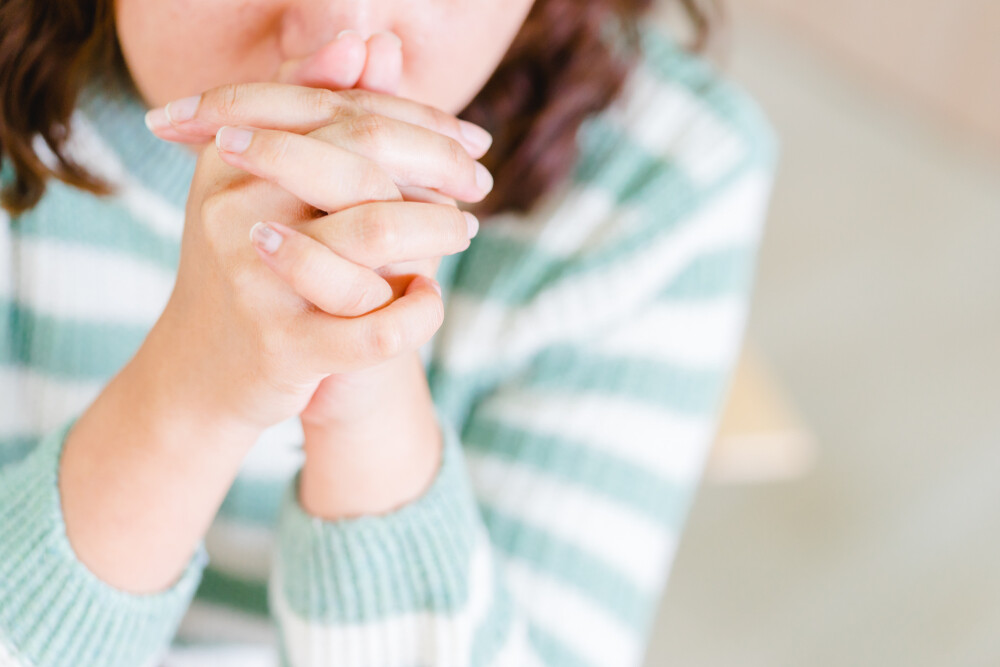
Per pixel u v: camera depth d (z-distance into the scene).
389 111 0.75
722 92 1.02
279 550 0.85
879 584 2.47
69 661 0.82
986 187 3.84
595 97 0.98
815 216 3.52
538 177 0.97
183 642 1.02
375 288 0.72
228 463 0.80
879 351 3.04
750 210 1.02
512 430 0.97
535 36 0.95
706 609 2.37
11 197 0.91
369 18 0.77
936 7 3.87
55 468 0.81
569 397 0.97
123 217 0.93
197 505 0.81
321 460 0.81
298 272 0.71
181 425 0.78
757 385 1.32
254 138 0.72
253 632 1.03
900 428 2.83
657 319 0.99
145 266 0.94
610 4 0.97
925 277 3.34
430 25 0.78
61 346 0.94
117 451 0.80
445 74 0.80
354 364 0.73
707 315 1.00
